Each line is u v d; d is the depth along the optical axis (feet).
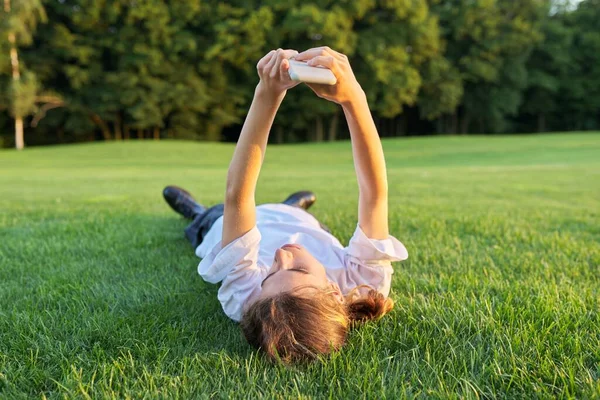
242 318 4.64
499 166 35.63
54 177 28.04
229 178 4.80
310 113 90.89
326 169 37.52
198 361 4.24
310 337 4.14
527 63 103.81
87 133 90.48
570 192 17.56
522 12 94.89
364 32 85.87
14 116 75.41
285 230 6.78
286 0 81.82
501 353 4.30
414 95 90.12
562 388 3.79
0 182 24.09
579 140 62.54
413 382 3.93
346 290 5.48
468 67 93.76
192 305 5.65
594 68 102.01
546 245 8.54
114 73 80.53
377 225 5.27
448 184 20.62
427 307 5.32
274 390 3.82
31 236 9.33
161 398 3.73
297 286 4.40
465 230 9.95
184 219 11.12
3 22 69.21
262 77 4.29
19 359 4.35
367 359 4.27
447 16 92.73
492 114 100.27
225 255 4.93
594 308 5.34
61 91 82.53
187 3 80.64
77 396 3.76
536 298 5.50
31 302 5.70
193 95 83.82
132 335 4.75
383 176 4.98
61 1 78.48
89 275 6.75
